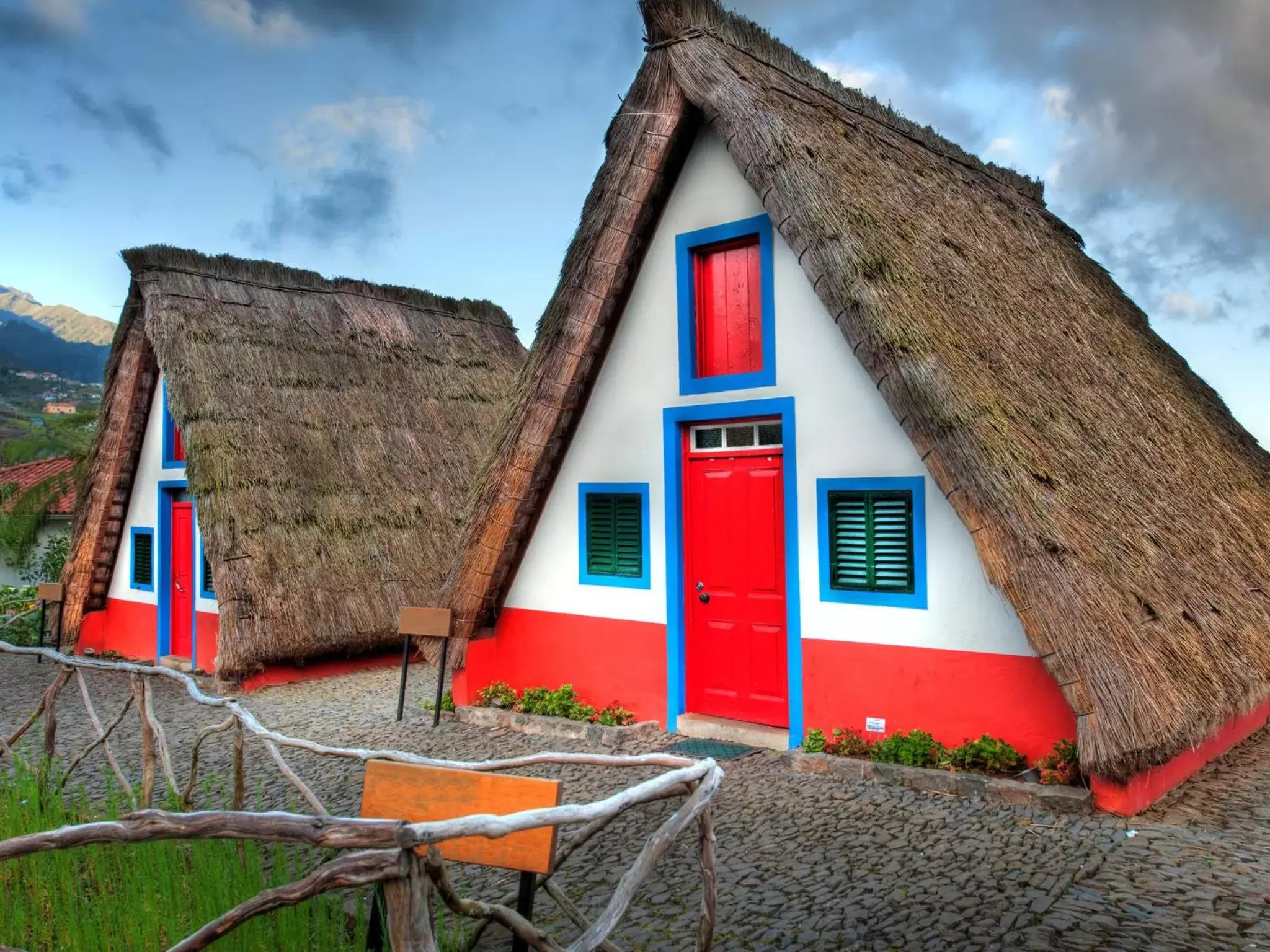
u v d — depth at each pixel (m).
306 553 11.27
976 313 7.25
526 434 8.30
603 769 6.95
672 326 7.93
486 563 8.64
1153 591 6.01
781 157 6.89
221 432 11.32
